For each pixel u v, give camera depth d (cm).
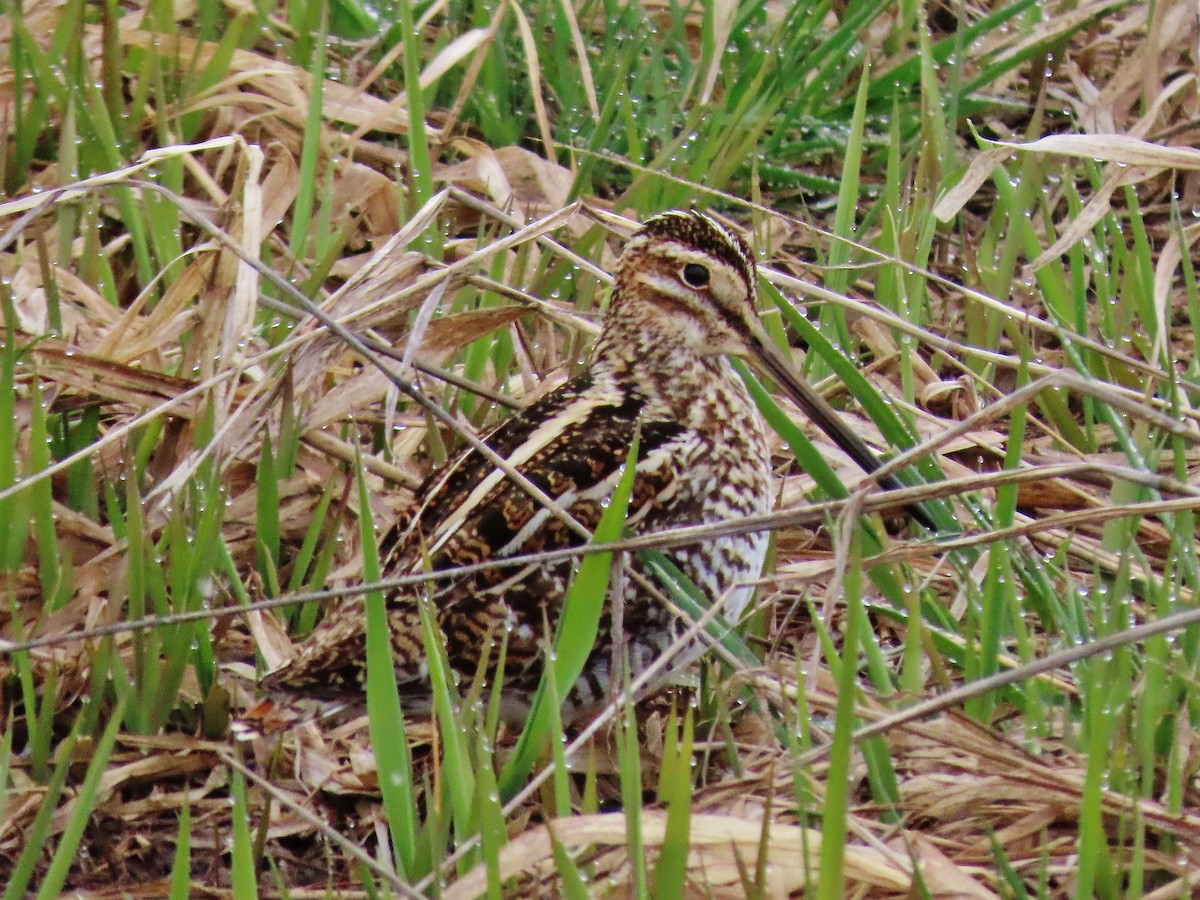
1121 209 1259
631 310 869
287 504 910
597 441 805
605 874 660
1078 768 716
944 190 1120
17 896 636
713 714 793
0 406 827
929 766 746
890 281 1087
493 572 769
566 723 808
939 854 655
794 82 1262
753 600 850
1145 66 1190
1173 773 700
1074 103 1266
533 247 1107
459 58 1141
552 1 1280
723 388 861
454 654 769
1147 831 704
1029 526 732
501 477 788
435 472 839
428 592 707
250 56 1155
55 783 655
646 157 1242
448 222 1137
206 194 1136
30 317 979
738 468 832
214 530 801
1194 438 699
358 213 1124
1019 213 1046
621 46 1304
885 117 1299
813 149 1253
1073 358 924
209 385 852
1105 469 699
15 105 1115
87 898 703
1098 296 1062
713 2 1246
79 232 1084
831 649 669
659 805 714
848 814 679
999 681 632
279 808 762
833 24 1370
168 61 1173
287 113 1135
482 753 631
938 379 1055
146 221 1092
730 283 866
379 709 669
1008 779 698
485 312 950
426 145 1064
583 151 1139
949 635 817
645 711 841
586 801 685
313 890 716
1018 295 1162
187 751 783
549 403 853
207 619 806
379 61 1234
